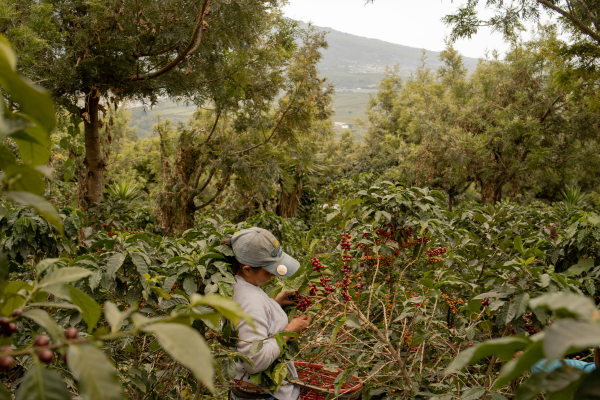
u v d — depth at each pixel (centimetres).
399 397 235
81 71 586
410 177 1460
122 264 245
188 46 636
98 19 591
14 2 532
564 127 1359
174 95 754
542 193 1745
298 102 996
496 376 243
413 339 252
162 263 260
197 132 1040
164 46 688
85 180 682
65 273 70
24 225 304
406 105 2461
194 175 1067
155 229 649
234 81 826
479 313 260
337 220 288
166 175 989
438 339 282
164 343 45
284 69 977
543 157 1298
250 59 887
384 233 318
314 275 244
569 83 994
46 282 68
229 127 1061
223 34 733
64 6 595
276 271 222
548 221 480
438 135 1375
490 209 362
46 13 555
